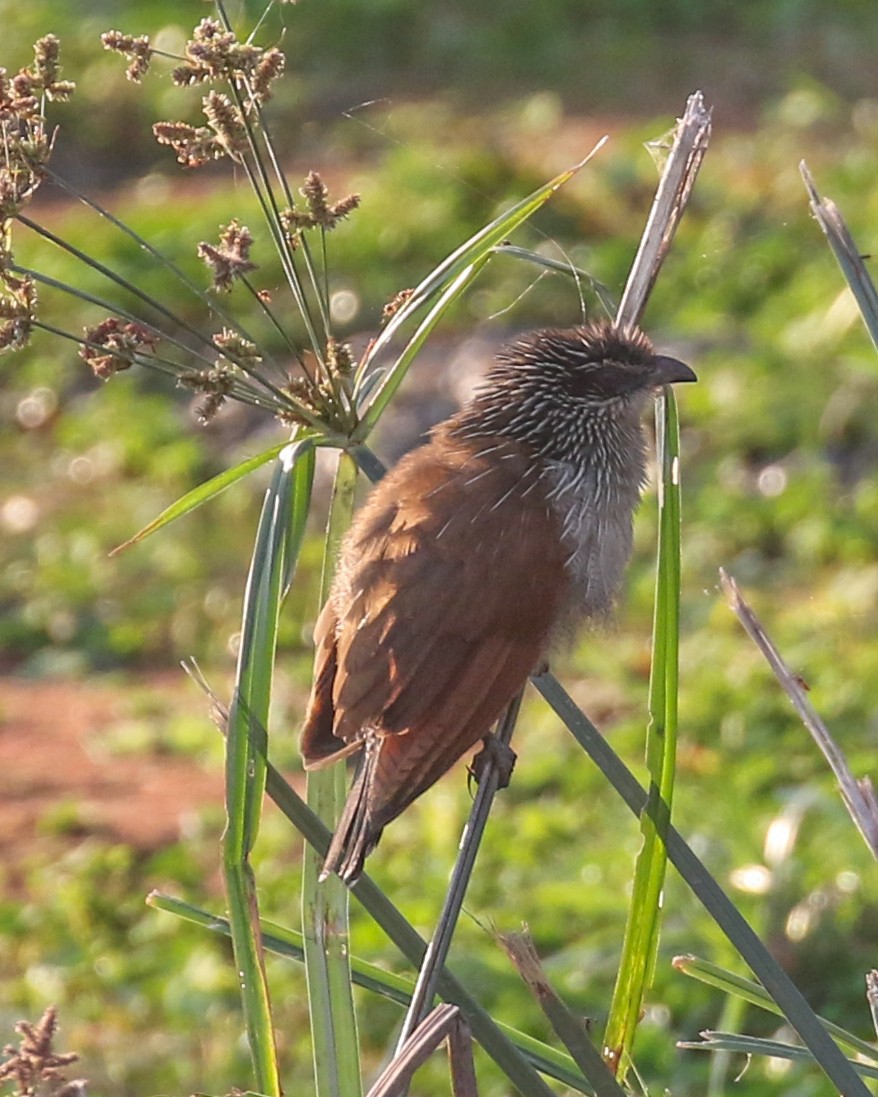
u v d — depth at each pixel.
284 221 5.51
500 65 28.69
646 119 26.08
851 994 9.97
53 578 17.59
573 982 10.25
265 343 20.23
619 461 6.64
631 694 14.20
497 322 20.14
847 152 23.62
